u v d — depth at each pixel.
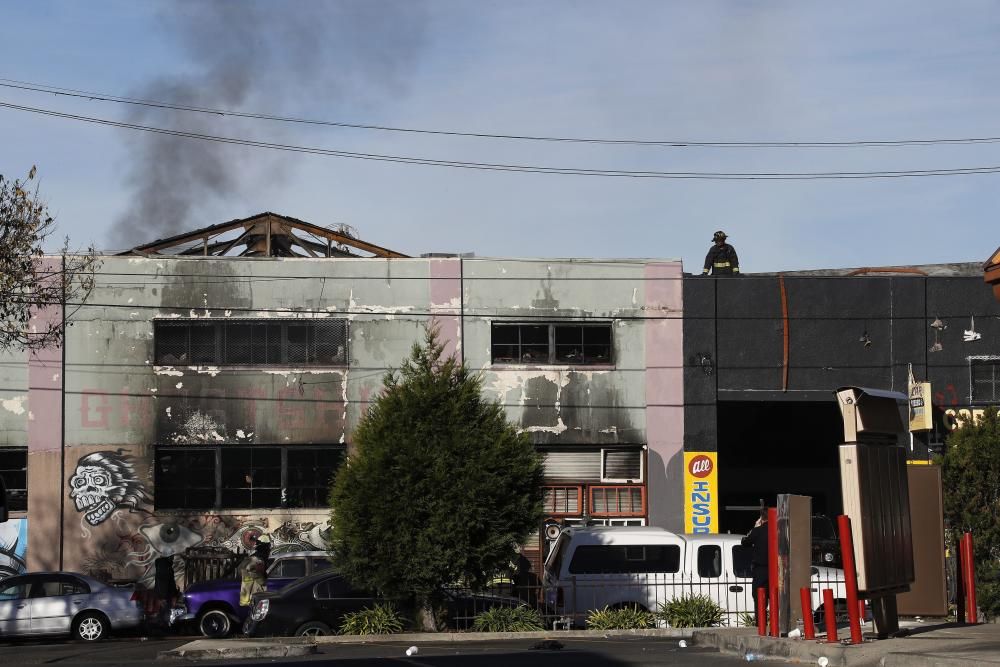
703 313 30.84
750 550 21.73
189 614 23.48
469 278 30.80
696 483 30.44
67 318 30.22
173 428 30.28
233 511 30.22
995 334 30.44
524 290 30.83
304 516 30.28
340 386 30.56
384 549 19.83
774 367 30.62
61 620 23.50
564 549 22.16
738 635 14.68
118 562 29.86
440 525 19.91
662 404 30.64
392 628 19.56
